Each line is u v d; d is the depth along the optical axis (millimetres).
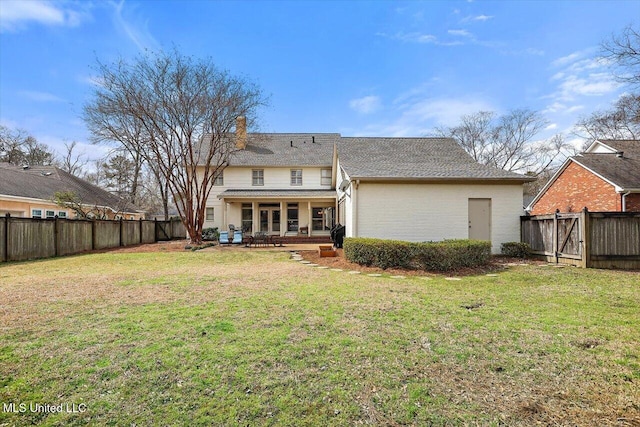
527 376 2846
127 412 2365
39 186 18062
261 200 19719
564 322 4238
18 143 32781
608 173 13945
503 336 3752
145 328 4031
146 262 10586
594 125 22438
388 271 8227
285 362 3107
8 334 3834
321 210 21188
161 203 39875
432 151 15117
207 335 3791
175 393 2602
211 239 19719
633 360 3121
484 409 2383
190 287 6453
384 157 14297
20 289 6285
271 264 9922
